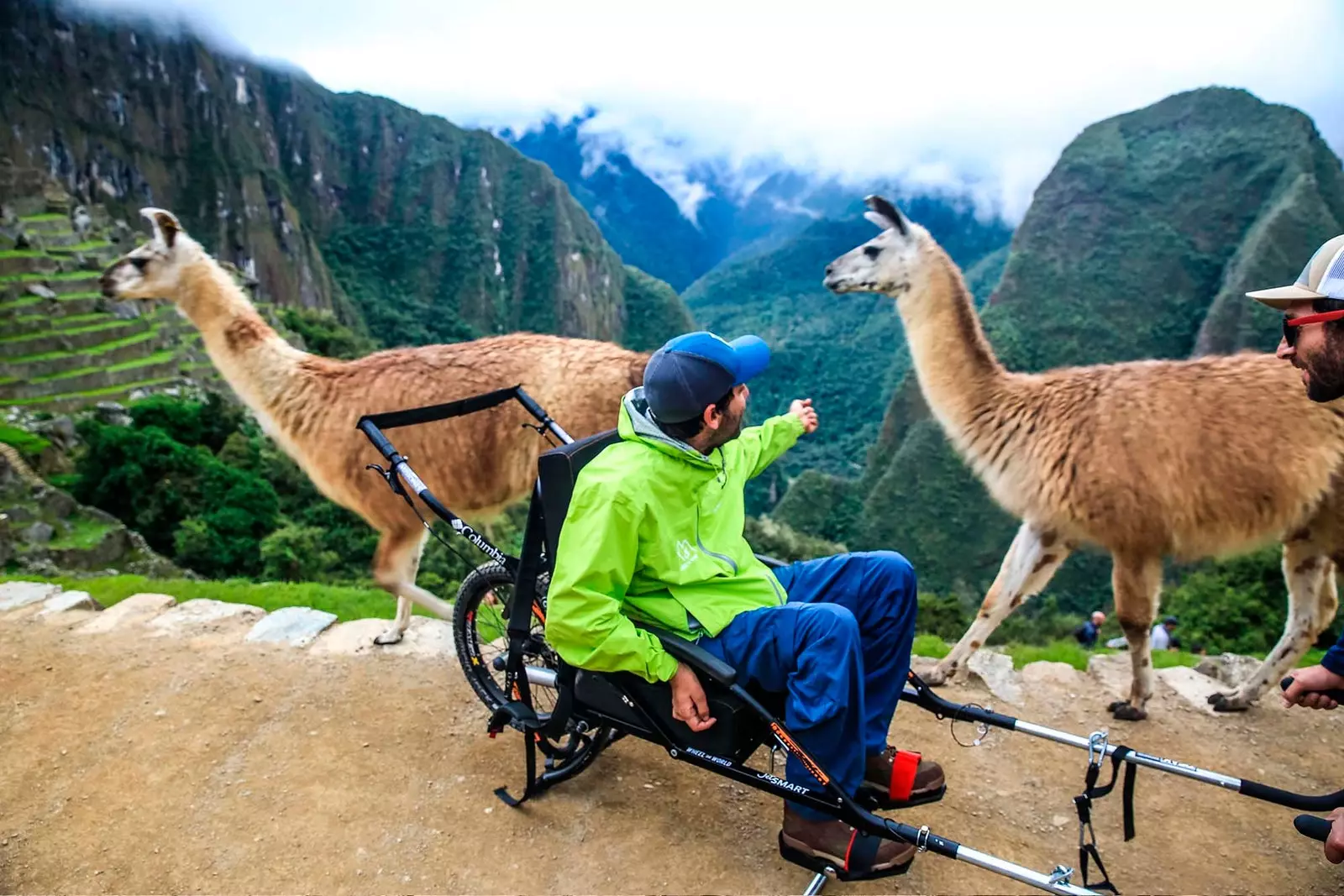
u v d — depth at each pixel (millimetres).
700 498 2631
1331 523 3764
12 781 3340
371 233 181625
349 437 4449
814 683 2367
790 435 3111
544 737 3289
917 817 3246
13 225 50719
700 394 2365
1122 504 3883
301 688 4086
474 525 4945
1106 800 3414
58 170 125625
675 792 3311
